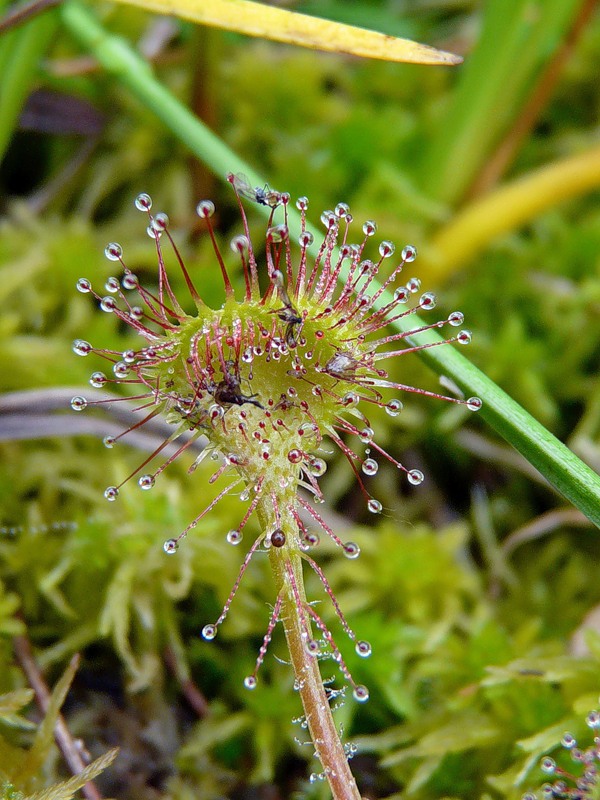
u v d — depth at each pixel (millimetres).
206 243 102
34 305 96
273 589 86
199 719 83
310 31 79
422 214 102
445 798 77
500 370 98
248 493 69
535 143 115
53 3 86
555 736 76
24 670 80
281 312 69
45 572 84
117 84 107
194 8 79
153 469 89
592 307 99
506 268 103
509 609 90
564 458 72
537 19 96
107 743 81
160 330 96
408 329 78
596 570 93
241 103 112
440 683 83
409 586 88
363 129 111
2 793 73
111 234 102
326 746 68
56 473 89
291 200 107
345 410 70
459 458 97
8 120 91
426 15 123
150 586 83
